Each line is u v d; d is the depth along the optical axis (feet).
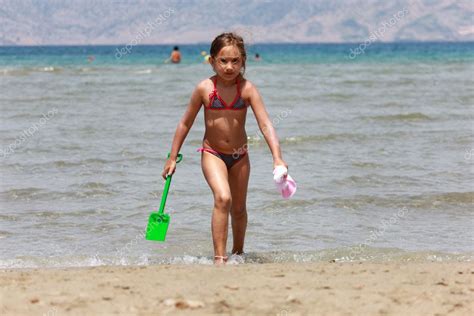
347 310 20.94
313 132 67.00
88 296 22.09
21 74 158.10
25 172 51.13
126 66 207.00
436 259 31.53
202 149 31.60
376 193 45.09
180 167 52.54
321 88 112.88
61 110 84.43
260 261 31.50
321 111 83.46
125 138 64.34
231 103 30.96
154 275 25.31
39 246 34.37
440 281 24.41
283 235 36.37
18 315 20.31
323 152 58.49
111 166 52.85
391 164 53.88
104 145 60.95
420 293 22.66
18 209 41.65
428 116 78.95
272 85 119.03
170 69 182.09
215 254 30.30
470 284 23.94
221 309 20.89
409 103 92.12
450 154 58.08
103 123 73.31
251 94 31.01
